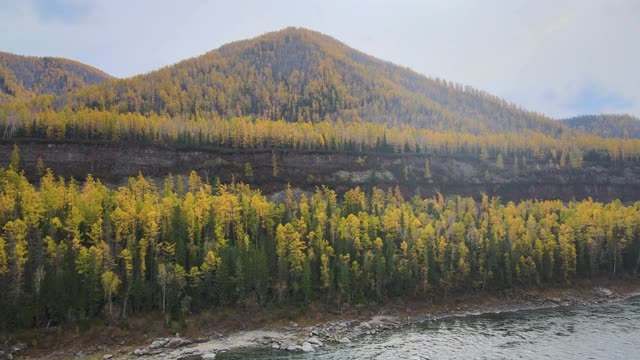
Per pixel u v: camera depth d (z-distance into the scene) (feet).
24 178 494.18
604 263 484.33
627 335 307.99
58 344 282.97
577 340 297.74
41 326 294.25
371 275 392.68
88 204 404.98
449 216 515.09
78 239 341.21
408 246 428.56
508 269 426.92
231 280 352.69
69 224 358.43
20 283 298.97
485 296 411.54
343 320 350.84
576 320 353.10
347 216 484.33
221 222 419.33
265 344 300.40
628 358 262.06
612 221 494.59
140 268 335.06
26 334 283.18
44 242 331.98
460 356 268.82
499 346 286.87
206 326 322.34
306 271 366.84
